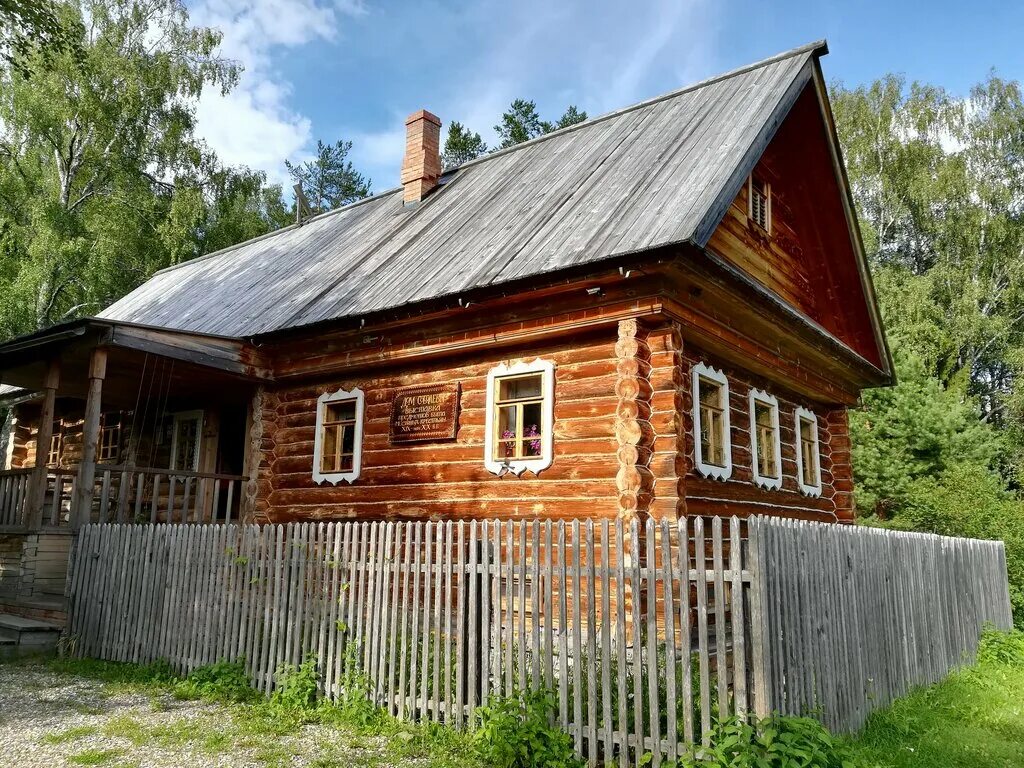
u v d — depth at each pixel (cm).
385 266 1262
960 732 693
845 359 1296
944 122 3309
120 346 1041
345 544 716
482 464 1010
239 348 1205
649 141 1198
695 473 952
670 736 504
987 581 1201
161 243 2566
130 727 638
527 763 548
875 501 2052
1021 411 2875
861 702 689
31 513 1055
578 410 938
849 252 1391
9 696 741
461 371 1062
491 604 629
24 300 2250
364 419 1151
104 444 1688
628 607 840
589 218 1006
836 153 1267
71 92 2384
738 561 521
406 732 620
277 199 3262
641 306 866
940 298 3130
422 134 1617
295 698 693
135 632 885
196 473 1177
